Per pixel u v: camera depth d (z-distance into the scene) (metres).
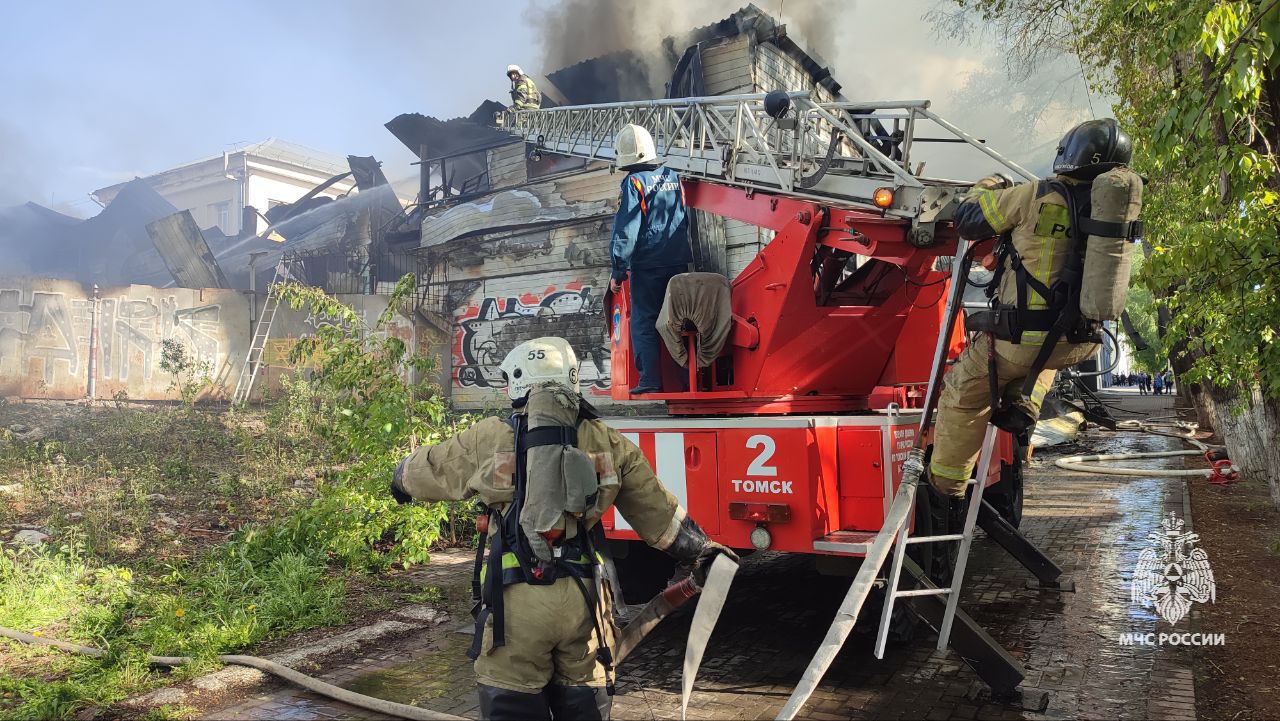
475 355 20.17
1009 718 3.54
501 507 2.48
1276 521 7.64
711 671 4.22
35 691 3.83
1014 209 3.35
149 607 5.07
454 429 7.36
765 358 4.83
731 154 5.87
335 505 6.40
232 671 4.20
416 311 19.84
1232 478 10.13
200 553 6.47
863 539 3.95
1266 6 3.61
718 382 5.12
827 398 5.18
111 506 7.43
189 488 8.65
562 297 18.84
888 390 5.52
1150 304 10.97
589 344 18.44
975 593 5.65
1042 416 15.69
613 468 2.58
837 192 4.93
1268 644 4.35
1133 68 7.25
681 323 4.85
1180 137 4.32
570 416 2.54
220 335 18.17
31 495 7.87
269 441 11.07
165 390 17.30
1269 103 4.49
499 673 2.38
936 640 4.62
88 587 5.45
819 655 2.96
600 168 18.22
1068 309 3.23
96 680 3.99
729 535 4.17
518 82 16.09
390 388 6.85
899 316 5.13
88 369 16.31
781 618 5.16
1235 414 8.03
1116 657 4.26
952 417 3.73
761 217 5.59
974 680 3.99
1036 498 9.66
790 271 4.67
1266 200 4.54
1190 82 4.13
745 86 16.56
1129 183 3.12
